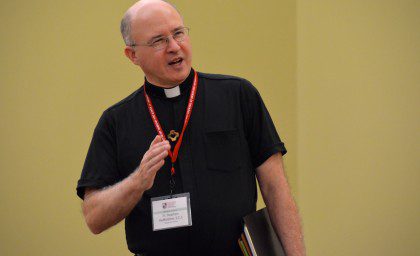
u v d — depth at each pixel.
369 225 14.80
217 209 7.89
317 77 14.97
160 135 8.14
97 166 8.31
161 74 7.88
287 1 15.03
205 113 8.16
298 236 7.89
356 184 14.83
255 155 8.22
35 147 14.73
